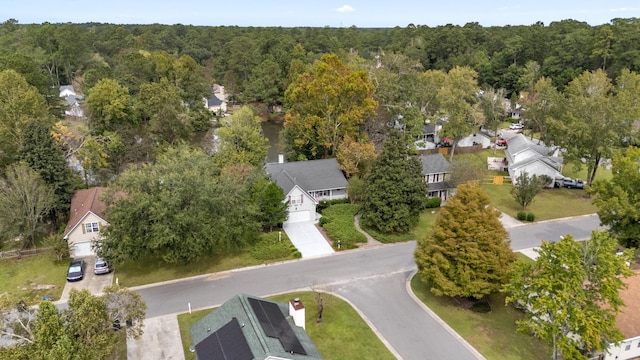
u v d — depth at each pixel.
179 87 87.69
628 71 80.31
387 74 68.75
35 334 19.83
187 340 27.75
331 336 28.41
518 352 27.16
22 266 37.22
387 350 27.23
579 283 23.70
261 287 34.44
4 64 71.62
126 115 63.25
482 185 57.97
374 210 43.91
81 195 44.72
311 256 39.69
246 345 21.55
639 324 26.27
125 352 26.50
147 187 35.19
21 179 38.06
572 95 64.75
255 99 103.38
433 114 75.62
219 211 36.09
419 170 44.97
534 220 47.72
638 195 34.81
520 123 92.56
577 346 24.34
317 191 51.03
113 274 36.12
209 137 79.50
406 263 38.47
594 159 54.28
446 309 31.62
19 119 50.28
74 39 114.38
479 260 29.88
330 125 58.53
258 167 49.31
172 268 37.12
